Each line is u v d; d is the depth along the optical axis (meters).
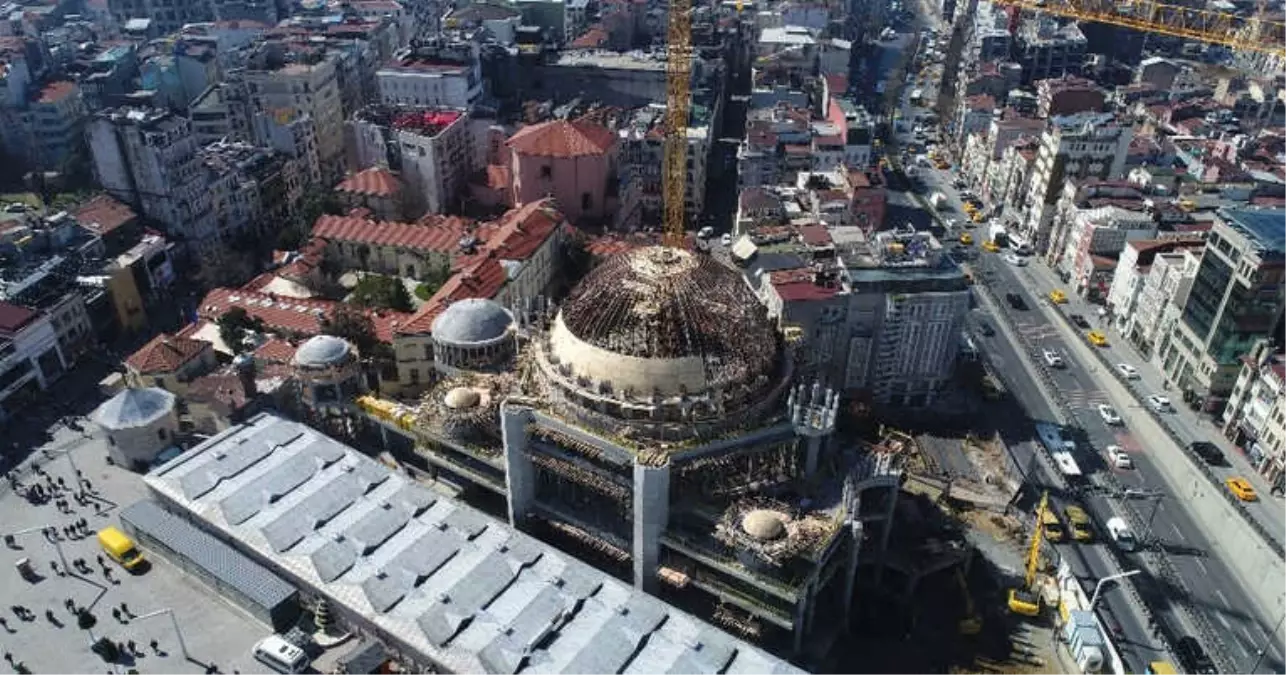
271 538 119.19
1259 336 160.88
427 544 118.56
